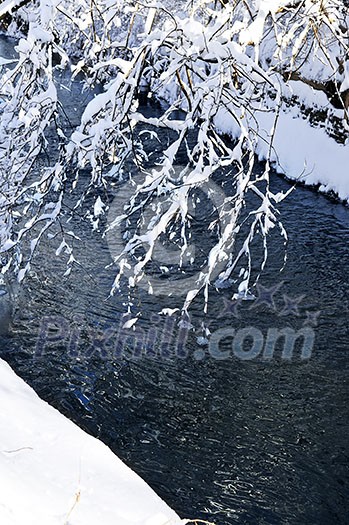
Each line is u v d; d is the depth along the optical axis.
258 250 11.62
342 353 8.69
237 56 5.50
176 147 5.75
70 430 4.50
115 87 5.71
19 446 4.16
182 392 7.71
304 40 7.06
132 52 5.93
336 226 13.18
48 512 3.48
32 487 3.67
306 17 6.19
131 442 6.88
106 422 7.14
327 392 7.91
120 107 5.88
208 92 5.69
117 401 7.47
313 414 7.54
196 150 5.91
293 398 7.77
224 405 7.57
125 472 4.12
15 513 3.36
